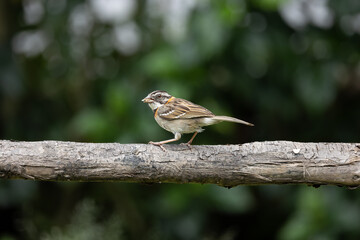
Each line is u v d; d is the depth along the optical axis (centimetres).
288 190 1284
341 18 1206
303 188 1204
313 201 1137
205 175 738
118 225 1189
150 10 1343
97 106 1315
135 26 1352
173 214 1239
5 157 702
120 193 1324
